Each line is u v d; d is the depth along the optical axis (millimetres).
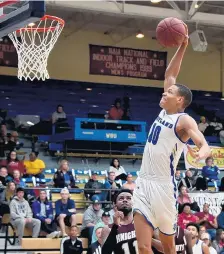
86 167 20750
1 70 22891
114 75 24359
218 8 22438
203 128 22797
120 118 22188
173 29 5359
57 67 23703
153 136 4957
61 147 20625
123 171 18406
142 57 24688
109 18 22281
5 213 14109
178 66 5445
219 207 16172
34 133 21250
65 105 23969
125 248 6555
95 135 20062
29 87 23531
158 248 5930
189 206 14469
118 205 6582
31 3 6812
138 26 23031
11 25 7168
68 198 13828
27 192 15219
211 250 11844
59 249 12844
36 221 13227
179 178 17500
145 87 24641
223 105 25594
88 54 24078
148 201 4875
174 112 5016
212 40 25109
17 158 18797
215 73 25578
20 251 12844
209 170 18625
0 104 23109
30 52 10094
